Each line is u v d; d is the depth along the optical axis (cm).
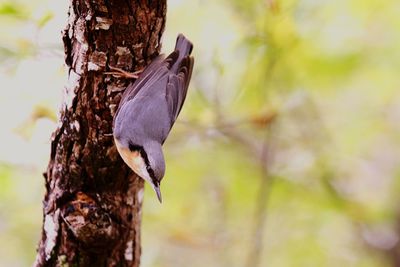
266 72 1140
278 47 1140
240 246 1298
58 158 766
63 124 754
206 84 1089
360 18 1332
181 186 1258
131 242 799
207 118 1104
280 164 1314
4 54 934
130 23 714
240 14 1160
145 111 793
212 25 1162
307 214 1359
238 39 1116
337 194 1378
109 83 736
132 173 779
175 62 848
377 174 1545
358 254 1475
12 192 1202
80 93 738
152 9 716
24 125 977
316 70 1314
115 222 779
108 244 770
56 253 781
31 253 1283
